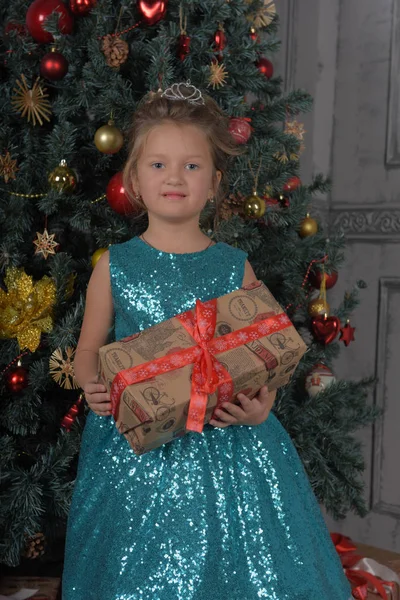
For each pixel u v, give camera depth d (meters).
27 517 1.55
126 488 1.25
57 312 1.62
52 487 1.61
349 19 2.69
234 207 1.79
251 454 1.30
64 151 1.61
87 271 1.79
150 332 1.20
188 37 1.66
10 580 1.72
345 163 2.74
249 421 1.23
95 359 1.37
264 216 1.82
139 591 1.17
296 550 1.25
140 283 1.34
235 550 1.22
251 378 1.18
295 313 1.97
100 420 1.35
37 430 1.79
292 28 2.64
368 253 2.69
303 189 1.92
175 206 1.31
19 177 1.67
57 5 1.62
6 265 1.66
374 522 2.68
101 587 1.20
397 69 2.58
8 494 1.61
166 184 1.31
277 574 1.21
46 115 1.73
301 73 2.66
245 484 1.27
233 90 1.84
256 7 1.92
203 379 1.14
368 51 2.65
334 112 2.76
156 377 1.13
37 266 1.77
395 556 2.04
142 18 1.64
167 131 1.31
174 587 1.17
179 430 1.15
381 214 2.64
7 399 1.71
